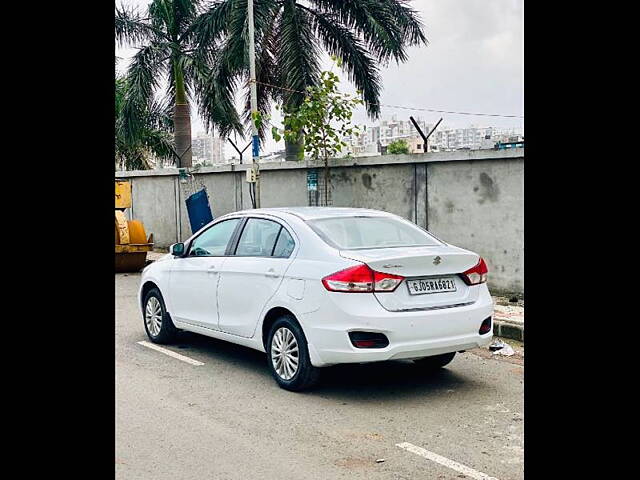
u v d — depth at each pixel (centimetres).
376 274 546
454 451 459
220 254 713
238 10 1898
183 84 2197
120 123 2148
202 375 660
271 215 670
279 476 415
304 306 575
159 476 414
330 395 591
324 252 586
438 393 599
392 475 418
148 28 2133
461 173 1091
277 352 614
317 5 1981
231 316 675
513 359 731
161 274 786
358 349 541
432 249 600
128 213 1984
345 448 465
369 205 1249
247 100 2100
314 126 1356
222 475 416
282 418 529
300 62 1883
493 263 1055
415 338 548
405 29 1984
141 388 614
